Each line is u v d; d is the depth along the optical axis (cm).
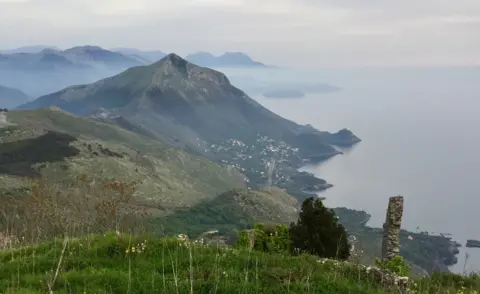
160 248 1647
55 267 1445
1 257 1675
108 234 1831
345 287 1359
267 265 1521
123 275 1331
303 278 1342
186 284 1216
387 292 1418
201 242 1800
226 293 1188
